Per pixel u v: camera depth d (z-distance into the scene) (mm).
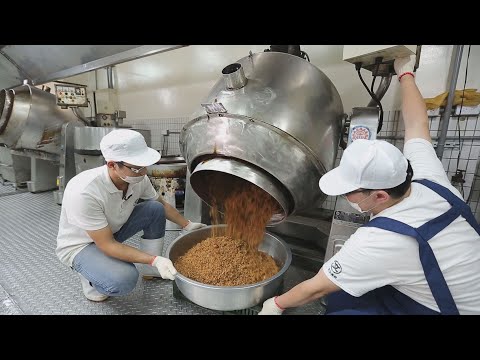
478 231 732
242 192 1236
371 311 829
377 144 702
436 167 858
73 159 2541
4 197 2867
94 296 1176
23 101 2537
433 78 1428
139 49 1989
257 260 1216
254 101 896
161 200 1459
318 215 1704
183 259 1215
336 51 1688
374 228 698
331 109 1001
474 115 1336
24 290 1259
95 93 3006
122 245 1063
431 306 728
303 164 925
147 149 1052
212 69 2377
